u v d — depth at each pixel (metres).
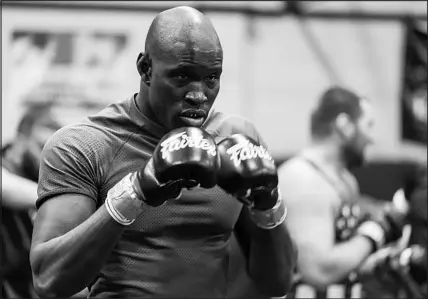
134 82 4.21
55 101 4.15
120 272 2.03
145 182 1.85
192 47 1.89
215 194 2.08
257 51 4.41
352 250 3.28
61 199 1.97
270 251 2.17
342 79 4.52
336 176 3.40
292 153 4.43
